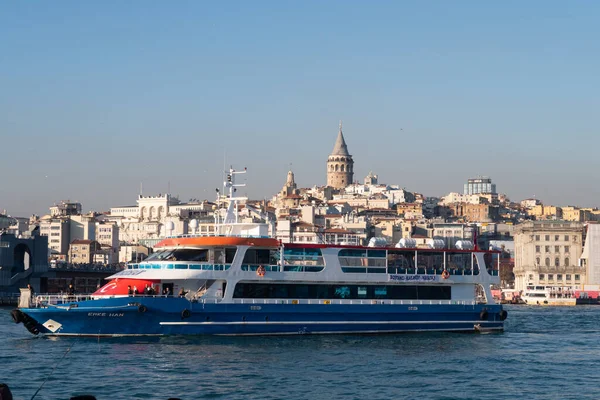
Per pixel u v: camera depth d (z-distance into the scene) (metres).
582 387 64.94
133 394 58.78
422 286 92.12
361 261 88.94
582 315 149.12
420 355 77.00
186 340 80.06
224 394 59.34
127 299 80.25
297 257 86.25
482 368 71.69
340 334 87.31
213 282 83.75
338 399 58.97
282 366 69.31
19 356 71.56
